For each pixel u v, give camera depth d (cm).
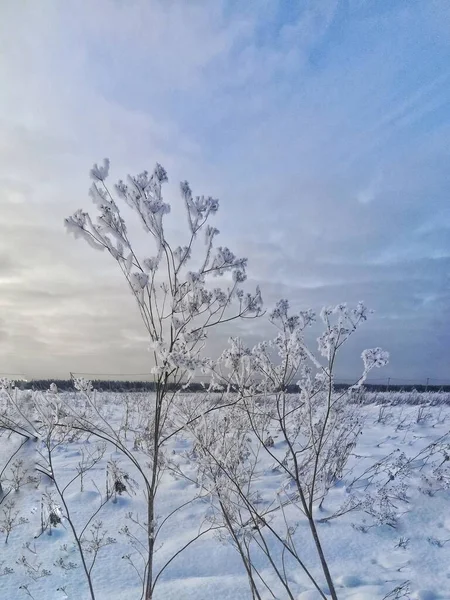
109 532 421
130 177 254
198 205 267
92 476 557
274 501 463
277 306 287
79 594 326
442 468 530
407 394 1318
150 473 573
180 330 268
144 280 257
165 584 339
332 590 248
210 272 270
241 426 371
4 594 325
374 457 616
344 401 387
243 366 304
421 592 315
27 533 416
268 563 374
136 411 830
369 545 399
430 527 426
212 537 404
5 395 296
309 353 281
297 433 412
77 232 250
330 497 489
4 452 431
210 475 329
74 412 299
